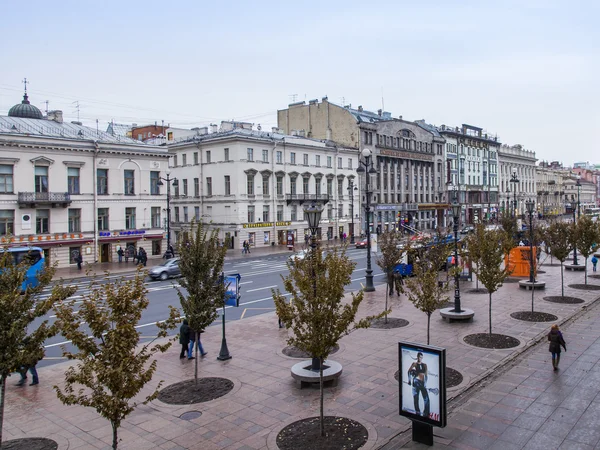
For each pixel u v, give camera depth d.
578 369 13.50
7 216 38.34
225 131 61.31
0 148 37.62
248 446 9.53
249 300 25.72
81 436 10.22
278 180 60.94
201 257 12.48
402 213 77.75
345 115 72.94
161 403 11.77
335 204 68.38
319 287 9.60
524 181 122.69
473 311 19.95
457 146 96.88
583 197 161.25
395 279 22.72
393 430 10.06
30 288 9.32
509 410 10.95
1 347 8.37
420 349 9.28
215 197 58.16
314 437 9.76
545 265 37.47
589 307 21.69
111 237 44.19
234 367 14.39
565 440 9.50
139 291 8.48
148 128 77.06
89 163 42.97
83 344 7.89
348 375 13.37
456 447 9.30
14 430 10.55
